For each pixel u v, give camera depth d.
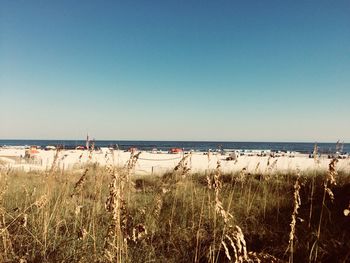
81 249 4.53
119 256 3.42
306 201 7.33
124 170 5.68
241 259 2.64
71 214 6.09
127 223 3.39
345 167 10.41
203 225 5.87
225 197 7.79
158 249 5.20
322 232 5.37
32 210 5.61
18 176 10.11
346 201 6.69
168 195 7.28
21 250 4.46
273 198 7.89
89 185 8.09
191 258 4.90
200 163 25.75
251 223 6.27
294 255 4.75
